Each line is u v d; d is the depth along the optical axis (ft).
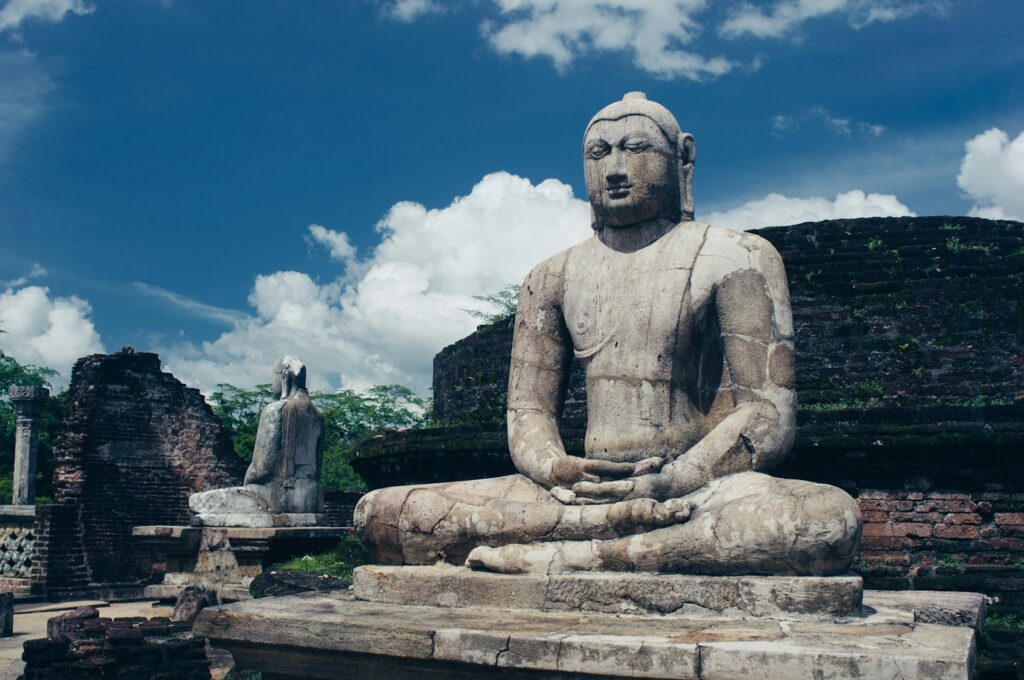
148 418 67.67
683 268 17.43
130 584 62.28
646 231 18.21
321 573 34.96
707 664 12.26
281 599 17.04
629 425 17.08
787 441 16.81
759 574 14.93
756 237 17.80
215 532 46.83
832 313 37.50
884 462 28.50
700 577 14.89
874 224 40.24
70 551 61.36
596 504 16.25
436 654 13.65
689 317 17.28
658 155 17.92
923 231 39.19
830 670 11.80
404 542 17.54
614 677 12.70
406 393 139.64
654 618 14.53
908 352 36.40
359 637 14.26
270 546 43.70
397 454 38.22
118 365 66.90
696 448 16.56
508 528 16.65
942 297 36.63
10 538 61.87
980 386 35.50
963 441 27.45
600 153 18.16
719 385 17.69
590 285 18.22
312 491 48.78
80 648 29.50
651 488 16.07
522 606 15.49
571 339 18.92
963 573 27.45
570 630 13.53
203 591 42.29
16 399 65.46
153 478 67.15
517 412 18.70
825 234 39.96
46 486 101.35
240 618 15.31
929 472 28.14
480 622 14.30
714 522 15.10
